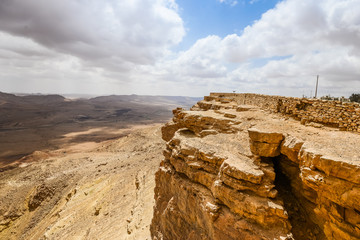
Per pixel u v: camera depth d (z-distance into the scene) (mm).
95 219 35625
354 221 9500
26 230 44594
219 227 12562
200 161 15703
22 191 55781
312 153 10266
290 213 13266
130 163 60812
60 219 39594
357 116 13516
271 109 23484
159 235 19609
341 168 8945
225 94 47156
